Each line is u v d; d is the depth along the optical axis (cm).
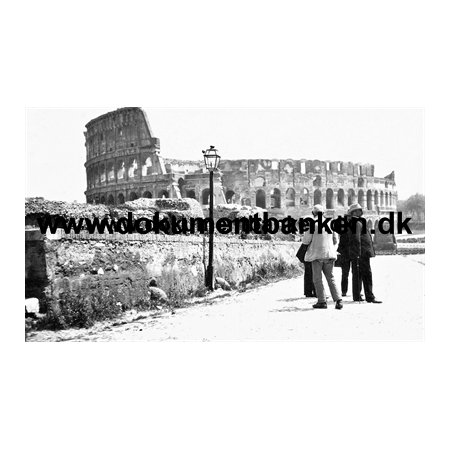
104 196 4966
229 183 4853
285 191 4875
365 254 1574
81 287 1346
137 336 1232
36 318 1256
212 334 1241
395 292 1734
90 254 1385
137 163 4750
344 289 1697
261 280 2234
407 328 1252
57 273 1293
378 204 4856
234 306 1588
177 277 1705
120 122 4900
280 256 2545
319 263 1487
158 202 1884
